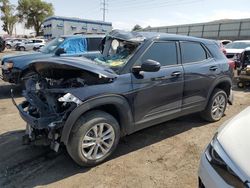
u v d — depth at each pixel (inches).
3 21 2800.2
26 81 166.2
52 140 131.6
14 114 231.6
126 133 152.9
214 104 206.8
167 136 183.5
